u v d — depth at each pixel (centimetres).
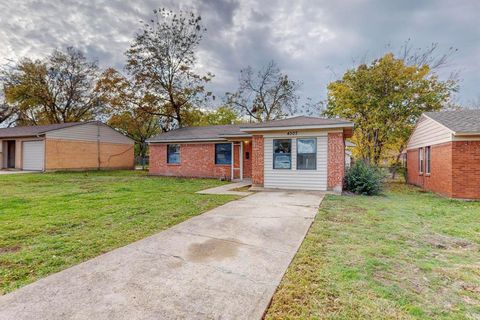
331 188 982
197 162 1611
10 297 246
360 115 1686
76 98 2822
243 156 1474
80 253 361
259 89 2870
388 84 1599
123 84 2195
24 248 378
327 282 284
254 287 271
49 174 1594
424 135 1254
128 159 2367
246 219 553
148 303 238
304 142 1020
